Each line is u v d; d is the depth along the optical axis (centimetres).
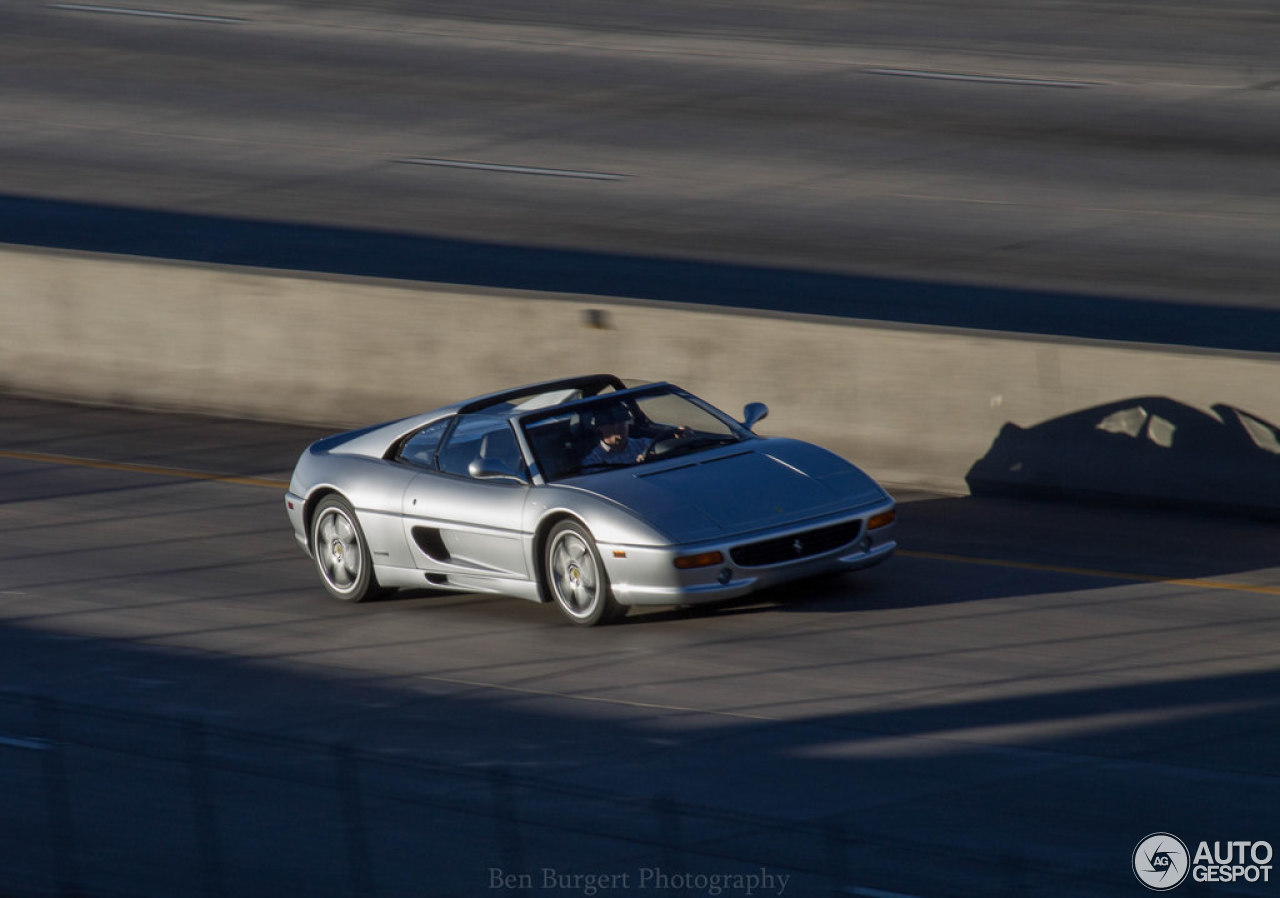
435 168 10219
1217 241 8175
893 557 4653
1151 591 4219
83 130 11462
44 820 3014
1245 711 3341
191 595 4688
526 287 7975
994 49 11775
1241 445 4844
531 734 3472
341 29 13325
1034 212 8806
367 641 4212
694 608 4256
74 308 7056
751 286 7862
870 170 9669
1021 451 5181
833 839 2578
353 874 2727
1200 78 10856
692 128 10619
